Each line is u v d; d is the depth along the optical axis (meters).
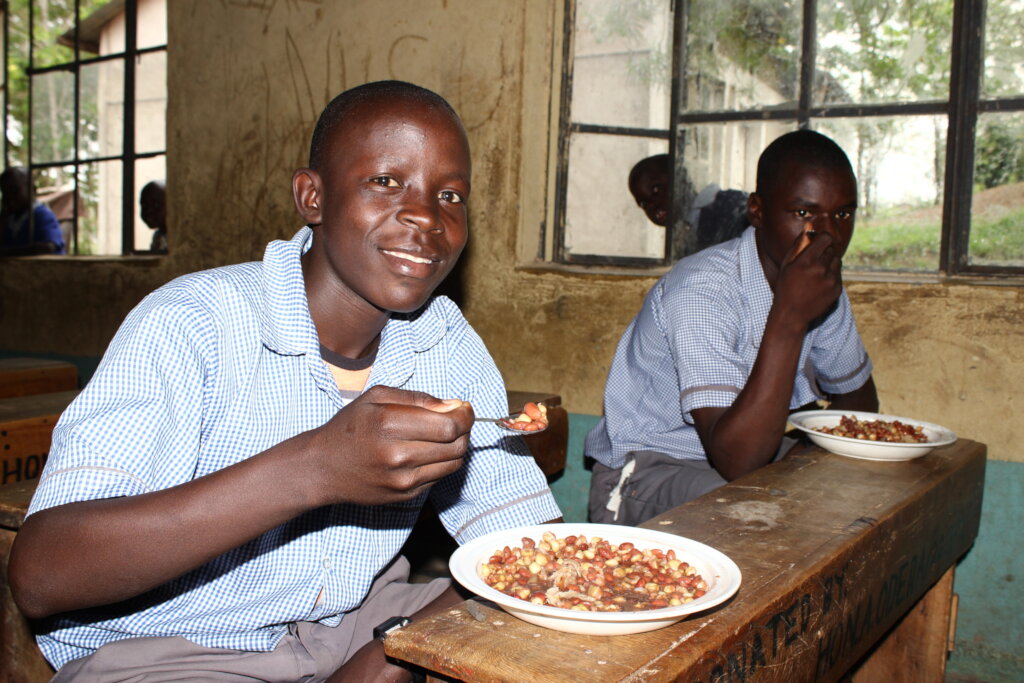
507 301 3.24
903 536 1.55
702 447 2.26
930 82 2.76
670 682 0.87
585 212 3.25
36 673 1.49
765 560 1.23
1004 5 2.65
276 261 1.17
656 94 3.14
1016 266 2.67
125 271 4.22
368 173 1.09
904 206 2.82
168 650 1.12
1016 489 2.53
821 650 1.24
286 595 1.18
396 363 1.26
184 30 3.95
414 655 0.93
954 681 2.69
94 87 4.48
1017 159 2.66
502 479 1.44
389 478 0.88
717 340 2.09
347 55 3.54
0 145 4.91
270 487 0.89
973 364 2.56
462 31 3.26
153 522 0.88
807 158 2.04
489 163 3.23
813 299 1.88
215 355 1.08
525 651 0.92
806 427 2.02
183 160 4.00
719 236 3.06
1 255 4.77
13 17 4.73
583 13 3.21
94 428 0.94
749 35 2.99
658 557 1.13
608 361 3.07
